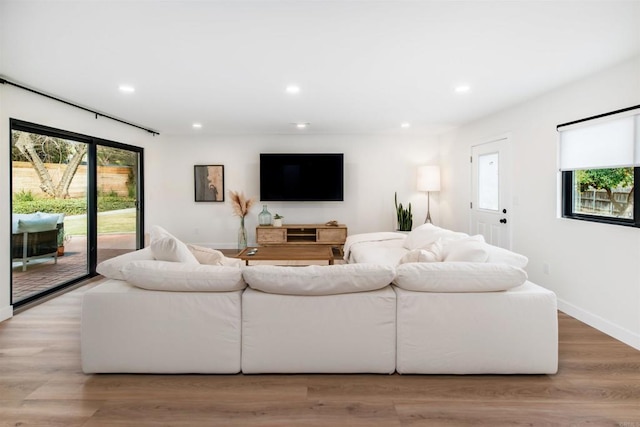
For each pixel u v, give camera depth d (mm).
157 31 2158
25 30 2133
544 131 3459
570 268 3119
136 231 5422
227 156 6215
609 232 2709
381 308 2047
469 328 2035
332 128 5535
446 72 2881
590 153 2930
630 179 2645
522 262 2473
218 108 4168
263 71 2869
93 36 2219
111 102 3838
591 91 2904
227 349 2049
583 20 2018
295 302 2041
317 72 2898
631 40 2268
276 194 6090
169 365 2053
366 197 6230
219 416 1692
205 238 6301
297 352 2049
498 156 4297
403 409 1750
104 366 2047
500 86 3240
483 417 1685
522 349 2035
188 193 6254
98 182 4461
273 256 3930
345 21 2045
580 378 2043
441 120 4852
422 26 2100
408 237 4082
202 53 2496
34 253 3551
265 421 1657
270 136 6191
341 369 2064
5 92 3047
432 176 5785
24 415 1699
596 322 2828
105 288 2105
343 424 1638
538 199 3551
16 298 3363
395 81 3121
